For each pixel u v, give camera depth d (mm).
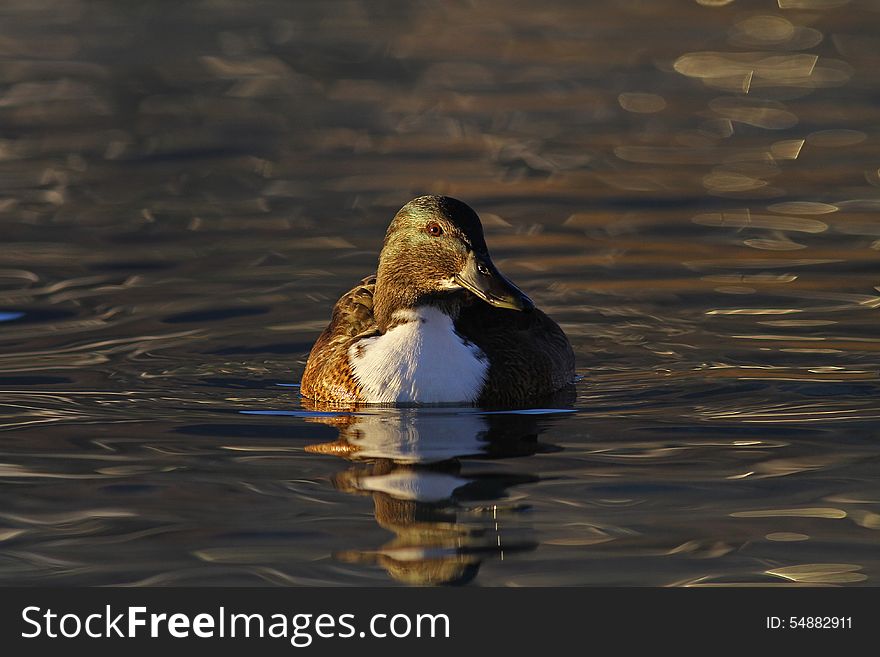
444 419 11172
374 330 12031
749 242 16984
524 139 23266
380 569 8188
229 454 10258
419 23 34844
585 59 30188
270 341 13633
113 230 17891
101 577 8164
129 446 10469
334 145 23031
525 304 11188
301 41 32688
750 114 24844
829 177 20250
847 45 30750
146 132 24062
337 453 10250
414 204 11594
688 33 32719
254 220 18344
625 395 11859
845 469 9695
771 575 8047
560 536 8602
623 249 16812
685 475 9656
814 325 13812
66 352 13172
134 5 37812
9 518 9008
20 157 22234
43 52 31500
